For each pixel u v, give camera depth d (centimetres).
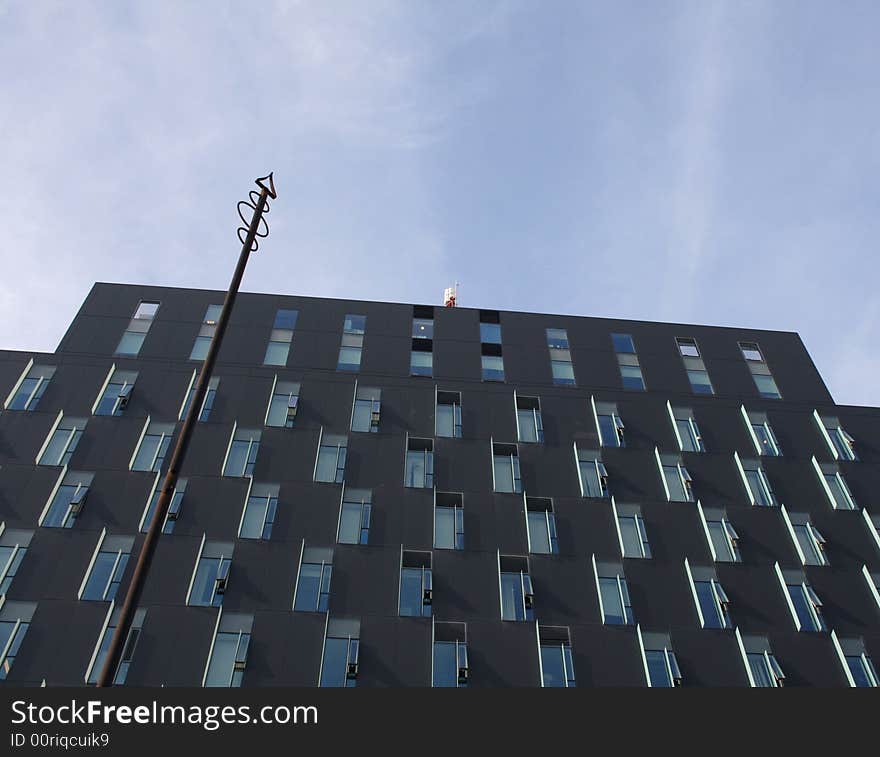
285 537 3356
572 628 3166
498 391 4234
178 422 3778
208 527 3338
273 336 4403
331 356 4334
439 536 3462
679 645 3144
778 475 3931
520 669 2998
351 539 3397
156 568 3152
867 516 3741
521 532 3519
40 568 3086
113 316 4338
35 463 3478
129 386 3922
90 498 3372
